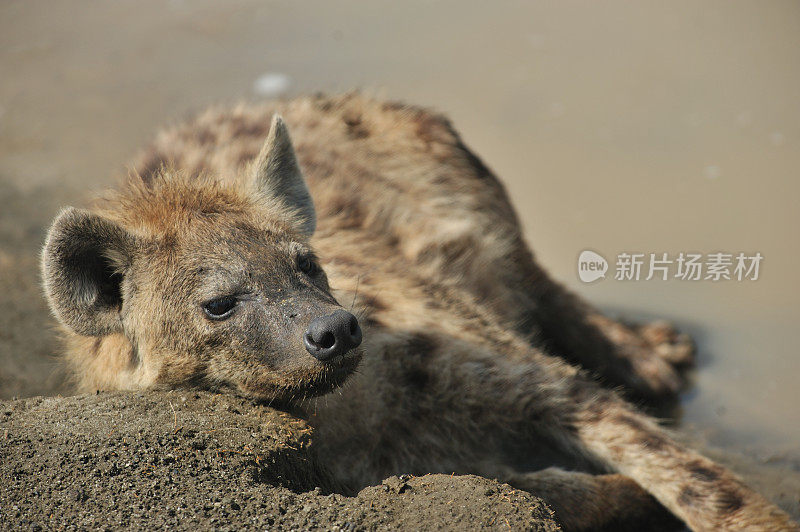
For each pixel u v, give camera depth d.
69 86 18.67
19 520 4.84
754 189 13.60
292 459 5.71
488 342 7.82
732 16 19.19
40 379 9.57
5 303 11.16
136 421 5.66
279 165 7.01
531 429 7.78
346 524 4.93
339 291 7.33
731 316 11.12
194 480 5.18
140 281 6.30
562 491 7.18
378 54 18.58
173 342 6.19
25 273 11.91
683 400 9.73
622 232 12.82
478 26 19.75
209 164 8.34
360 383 6.96
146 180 7.75
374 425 7.08
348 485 6.77
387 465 7.17
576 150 14.98
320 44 19.30
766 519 6.88
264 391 6.06
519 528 4.95
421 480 5.48
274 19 20.81
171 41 20.25
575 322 10.34
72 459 5.25
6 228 13.23
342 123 9.67
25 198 14.26
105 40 20.81
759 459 8.45
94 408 5.88
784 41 17.89
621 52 18.12
